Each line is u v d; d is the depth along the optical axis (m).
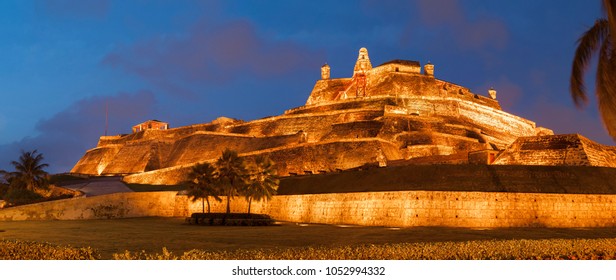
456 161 92.50
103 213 85.00
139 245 38.50
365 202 65.75
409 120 136.38
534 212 58.97
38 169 99.19
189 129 181.75
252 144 144.75
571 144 81.62
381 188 67.56
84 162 183.88
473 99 186.62
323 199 72.19
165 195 91.75
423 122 136.88
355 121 135.88
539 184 62.84
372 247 24.72
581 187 62.56
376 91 172.75
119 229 58.62
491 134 155.75
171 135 183.25
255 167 75.12
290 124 153.62
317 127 147.38
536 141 86.06
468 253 24.59
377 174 72.94
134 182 131.75
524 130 178.38
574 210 59.38
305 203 75.25
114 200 86.56
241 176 74.44
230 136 150.50
